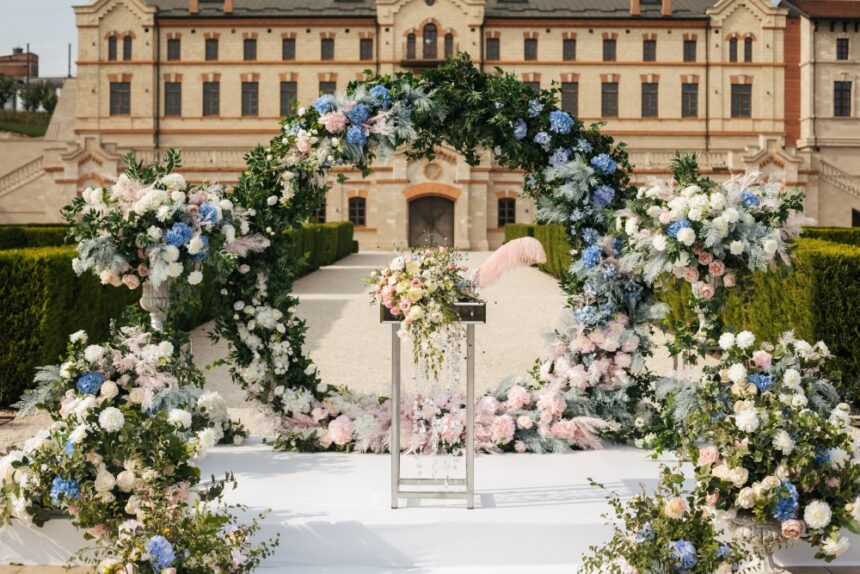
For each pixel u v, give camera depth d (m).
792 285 9.94
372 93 6.91
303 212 7.01
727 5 47.66
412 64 47.84
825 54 48.12
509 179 46.50
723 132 48.09
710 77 47.97
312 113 6.99
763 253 6.01
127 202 6.18
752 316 11.37
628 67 48.09
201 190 6.53
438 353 5.63
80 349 5.66
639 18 47.81
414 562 5.19
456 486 5.74
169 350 5.65
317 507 5.42
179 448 4.98
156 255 6.02
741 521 4.99
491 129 7.04
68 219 6.26
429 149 7.38
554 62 48.06
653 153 45.06
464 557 5.20
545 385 7.18
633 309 7.02
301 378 7.07
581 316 6.97
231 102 48.22
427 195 46.47
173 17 47.75
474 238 46.22
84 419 5.01
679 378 6.55
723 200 6.09
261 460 6.55
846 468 4.99
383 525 5.20
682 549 4.50
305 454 6.75
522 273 30.14
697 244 6.21
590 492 5.71
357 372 11.72
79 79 47.88
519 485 5.88
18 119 74.12
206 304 16.33
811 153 44.41
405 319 5.43
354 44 48.16
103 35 47.88
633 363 6.96
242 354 6.99
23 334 9.77
